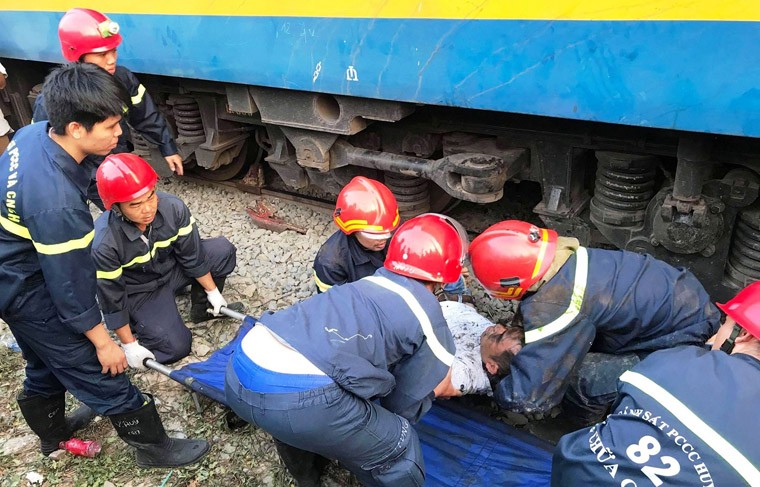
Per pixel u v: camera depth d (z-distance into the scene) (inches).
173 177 191.0
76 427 102.7
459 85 98.3
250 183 174.2
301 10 110.3
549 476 83.4
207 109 152.5
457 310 108.4
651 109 83.0
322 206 163.5
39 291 77.9
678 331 80.0
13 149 74.9
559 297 78.1
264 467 94.6
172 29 131.2
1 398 112.2
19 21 162.7
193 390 99.7
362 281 76.1
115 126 75.7
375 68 106.0
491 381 96.3
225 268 126.3
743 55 74.5
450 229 77.5
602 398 86.4
